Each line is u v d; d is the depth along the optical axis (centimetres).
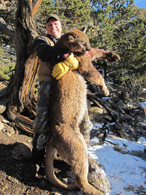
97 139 323
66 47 155
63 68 154
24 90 262
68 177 201
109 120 446
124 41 918
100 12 925
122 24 1027
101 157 260
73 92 161
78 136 163
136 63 872
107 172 225
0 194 157
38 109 175
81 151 157
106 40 847
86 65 159
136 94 870
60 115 163
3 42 579
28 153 207
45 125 176
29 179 179
